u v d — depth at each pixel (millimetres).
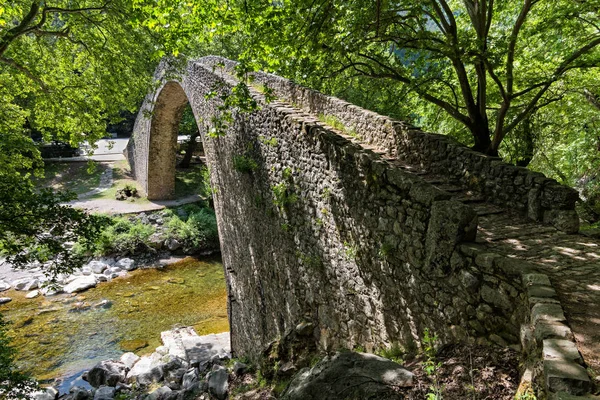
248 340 13367
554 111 13023
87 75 15195
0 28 12188
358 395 3895
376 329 6629
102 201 30156
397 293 6008
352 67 11984
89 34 13695
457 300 4809
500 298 4227
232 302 15023
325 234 8031
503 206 6594
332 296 7984
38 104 15289
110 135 16188
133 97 15656
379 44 11297
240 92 8602
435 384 3787
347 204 7172
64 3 13109
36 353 15414
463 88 9680
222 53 24922
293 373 7723
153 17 8297
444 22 9375
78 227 9766
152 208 28844
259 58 9000
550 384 2752
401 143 8430
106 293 20375
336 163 7395
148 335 16812
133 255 24406
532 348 3428
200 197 31766
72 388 12883
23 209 8969
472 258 4598
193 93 18297
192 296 20281
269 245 10898
